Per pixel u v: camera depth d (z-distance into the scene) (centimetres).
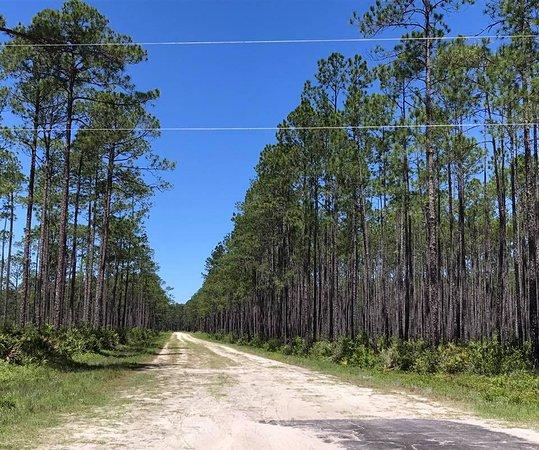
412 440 827
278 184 4097
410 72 2473
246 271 5772
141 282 7819
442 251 4084
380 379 1900
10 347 1867
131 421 984
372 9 2367
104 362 2380
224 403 1267
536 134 2145
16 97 2712
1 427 870
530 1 1908
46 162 3005
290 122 3709
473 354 2012
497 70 1952
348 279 4312
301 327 4884
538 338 2012
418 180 2714
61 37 2208
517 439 837
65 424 939
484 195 3469
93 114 2897
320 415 1103
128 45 2278
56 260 4622
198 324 15750
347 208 3681
